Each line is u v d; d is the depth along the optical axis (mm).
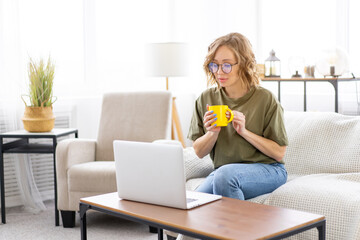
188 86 4902
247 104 2330
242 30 4871
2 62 3723
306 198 2248
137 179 1872
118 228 3275
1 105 3748
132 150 1869
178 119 4344
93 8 4211
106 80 4336
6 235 3137
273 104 2309
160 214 1708
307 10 4547
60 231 3215
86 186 3158
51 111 3594
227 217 1646
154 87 4664
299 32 4613
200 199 1864
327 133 2760
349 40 4309
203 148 2340
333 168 2639
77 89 4191
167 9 4668
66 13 4086
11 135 3410
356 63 4285
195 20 4836
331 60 3857
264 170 2262
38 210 3727
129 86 4457
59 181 3260
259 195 2344
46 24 3971
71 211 3281
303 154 2760
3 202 3412
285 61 4715
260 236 1441
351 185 2354
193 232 1525
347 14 4305
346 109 4305
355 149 2611
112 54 4355
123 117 3658
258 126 2311
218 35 4902
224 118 2113
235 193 2115
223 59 2264
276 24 4746
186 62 4082
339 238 2145
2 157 3414
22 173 3807
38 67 3562
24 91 3834
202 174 2832
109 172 3113
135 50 4473
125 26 4410
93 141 3627
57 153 3273
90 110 4254
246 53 2275
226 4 4887
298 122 2893
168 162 1763
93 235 3115
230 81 2281
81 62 4195
